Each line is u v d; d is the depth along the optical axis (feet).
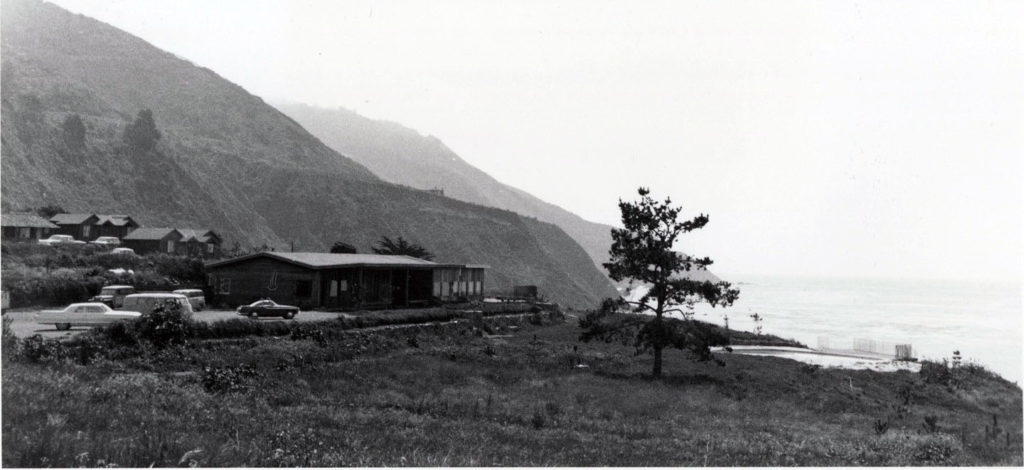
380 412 75.31
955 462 67.46
